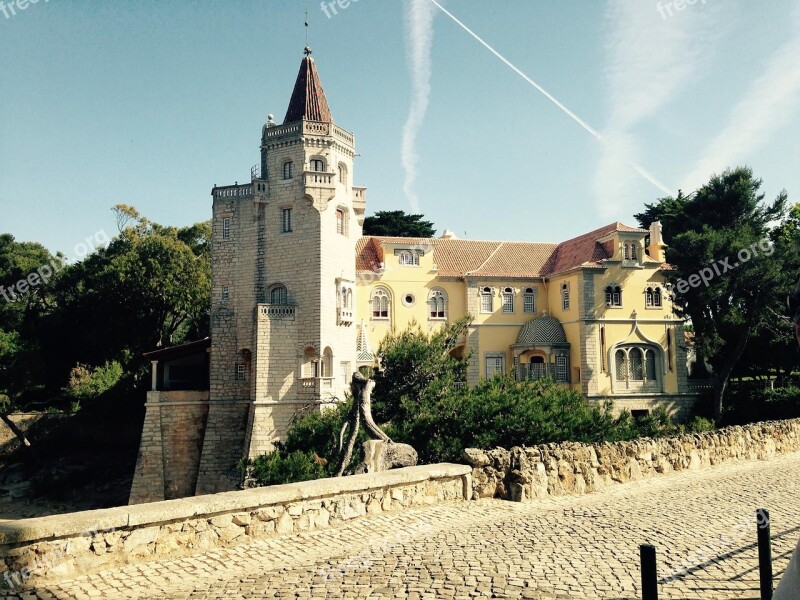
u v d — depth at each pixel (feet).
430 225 265.13
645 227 251.19
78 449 198.80
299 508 42.42
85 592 30.96
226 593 31.30
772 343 174.09
